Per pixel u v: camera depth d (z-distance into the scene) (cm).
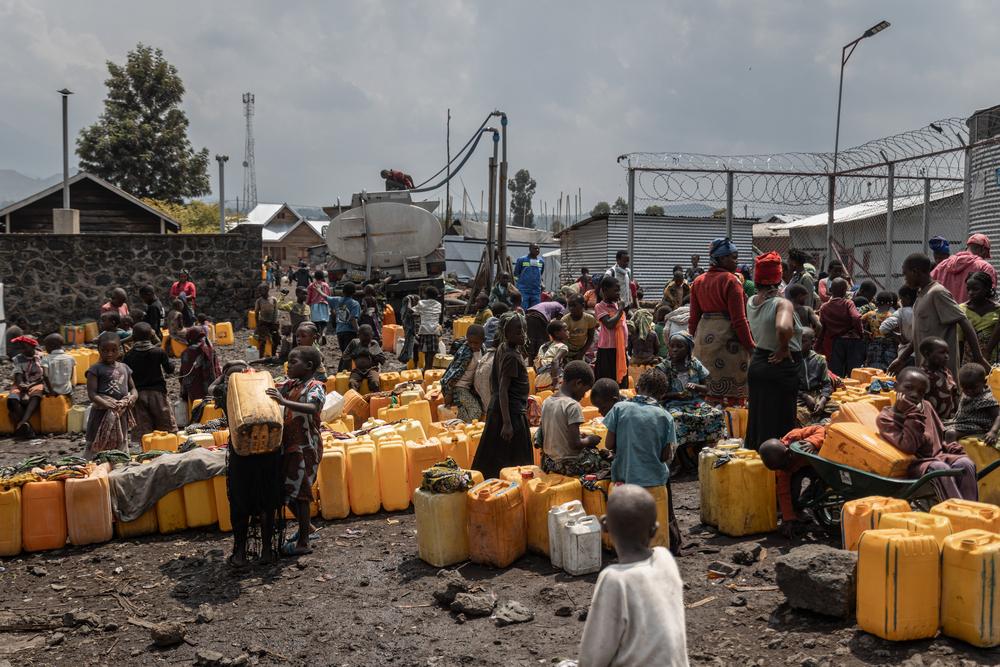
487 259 2102
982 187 1634
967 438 639
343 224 2422
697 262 2219
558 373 1009
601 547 621
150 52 5306
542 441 653
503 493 606
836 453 581
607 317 1034
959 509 487
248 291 2559
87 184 3138
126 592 598
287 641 511
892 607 433
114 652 508
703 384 824
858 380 1025
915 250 2394
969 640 426
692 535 646
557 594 545
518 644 485
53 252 2389
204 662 487
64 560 673
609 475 622
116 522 719
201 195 5456
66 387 1214
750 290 1024
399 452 759
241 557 638
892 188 1728
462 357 900
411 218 2422
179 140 5303
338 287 2369
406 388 1112
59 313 2402
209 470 730
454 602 536
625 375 1058
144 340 941
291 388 662
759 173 1677
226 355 1997
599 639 281
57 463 754
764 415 673
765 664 438
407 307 1712
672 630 280
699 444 800
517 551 617
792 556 493
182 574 633
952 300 722
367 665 475
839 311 1102
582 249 2980
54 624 546
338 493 738
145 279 2473
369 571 617
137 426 935
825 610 468
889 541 434
